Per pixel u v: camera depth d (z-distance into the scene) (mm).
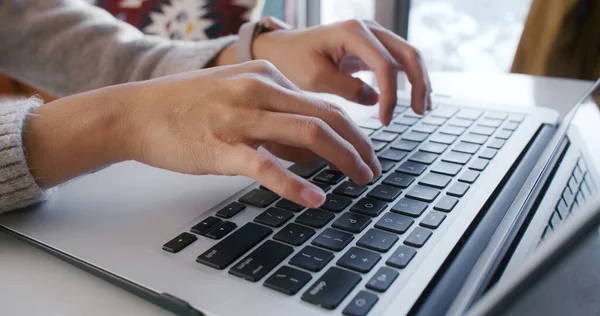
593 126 434
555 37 886
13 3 682
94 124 372
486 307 207
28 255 323
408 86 721
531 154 456
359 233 316
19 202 352
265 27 658
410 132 514
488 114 563
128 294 284
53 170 367
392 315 242
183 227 333
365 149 379
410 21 1333
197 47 678
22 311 268
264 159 327
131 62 667
